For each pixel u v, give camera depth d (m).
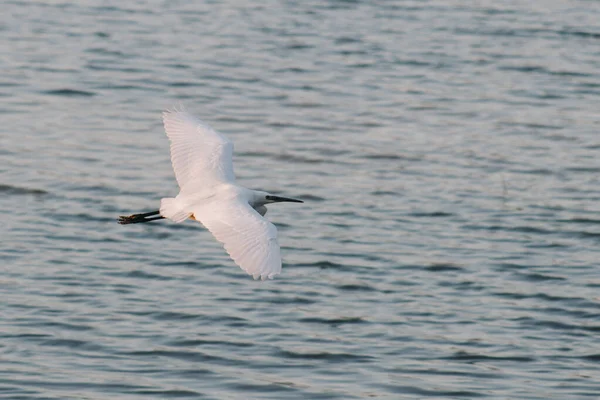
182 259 17.33
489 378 13.91
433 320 15.51
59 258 17.23
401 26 29.88
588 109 24.73
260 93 25.22
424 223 19.02
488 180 20.92
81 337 14.68
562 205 19.83
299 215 19.23
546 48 28.39
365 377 13.85
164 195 19.94
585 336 15.12
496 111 24.48
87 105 24.30
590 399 13.38
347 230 18.64
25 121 23.22
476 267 17.33
